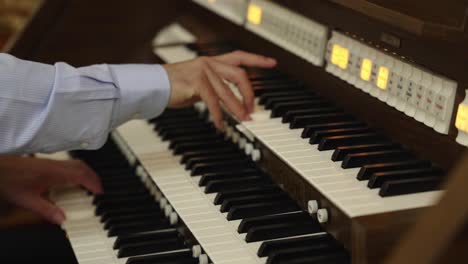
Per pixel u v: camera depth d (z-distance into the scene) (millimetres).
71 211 1771
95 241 1604
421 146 1391
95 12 2545
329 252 1309
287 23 1878
